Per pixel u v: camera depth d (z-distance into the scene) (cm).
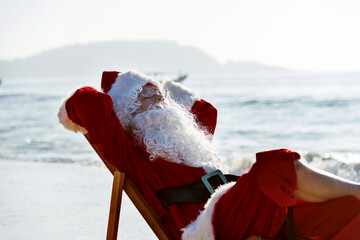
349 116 1889
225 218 216
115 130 238
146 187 242
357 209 205
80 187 552
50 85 9381
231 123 1811
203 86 6353
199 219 217
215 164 256
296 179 201
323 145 1178
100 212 428
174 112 261
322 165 554
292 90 4300
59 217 409
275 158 204
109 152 235
